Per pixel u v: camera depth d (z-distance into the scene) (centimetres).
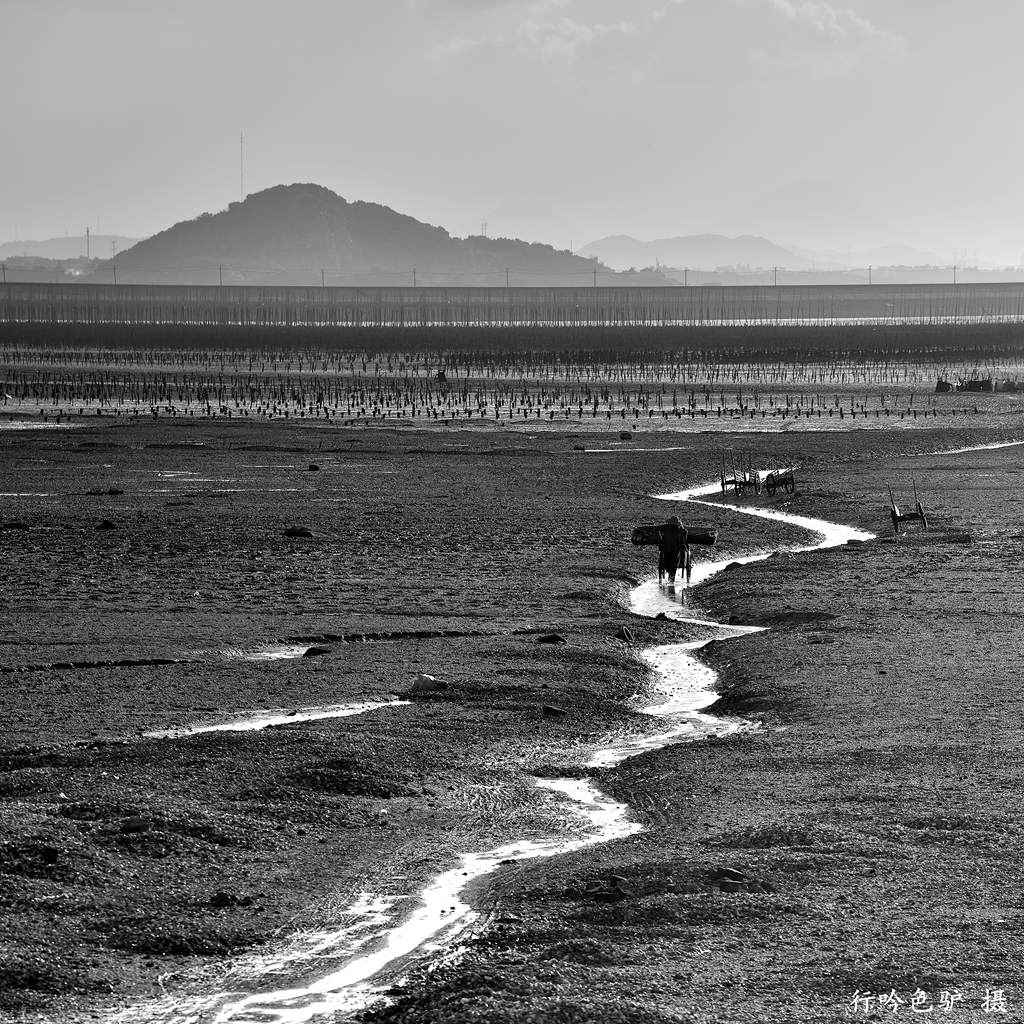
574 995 5038
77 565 18038
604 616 15175
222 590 16475
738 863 6638
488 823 7781
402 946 5834
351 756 8800
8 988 5262
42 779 7975
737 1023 4797
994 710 10194
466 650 12875
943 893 6159
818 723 10069
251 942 5866
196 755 8675
